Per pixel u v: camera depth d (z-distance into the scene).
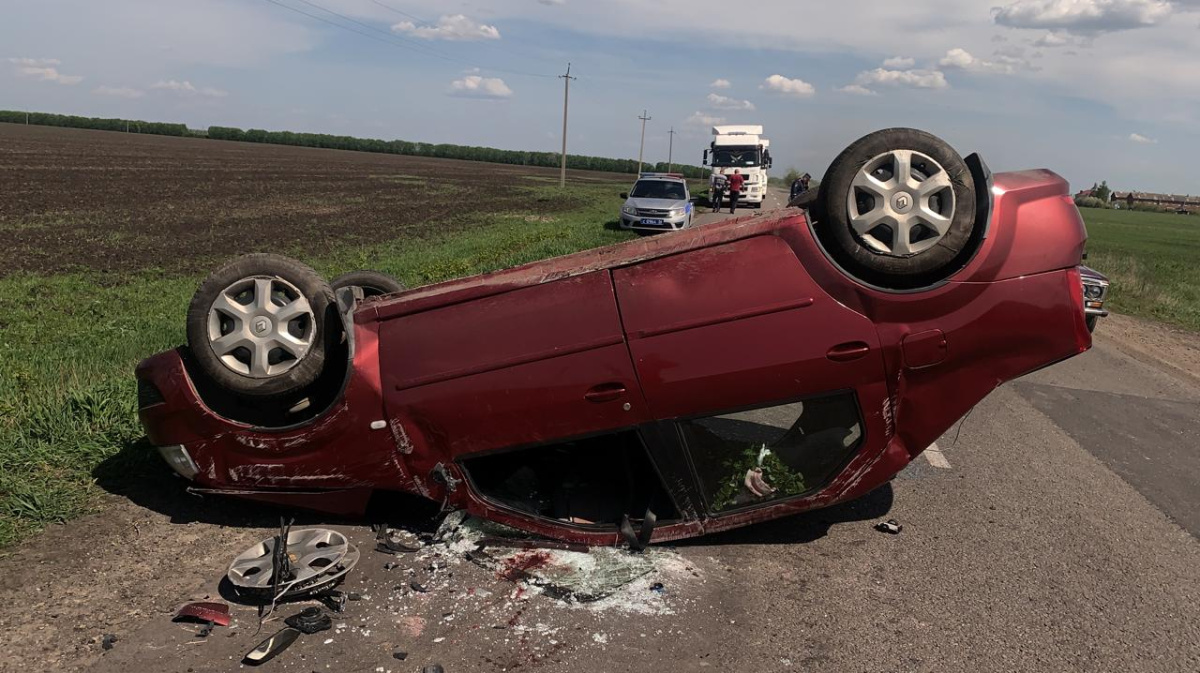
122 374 6.74
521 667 3.11
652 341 3.77
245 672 3.03
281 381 4.05
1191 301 17.53
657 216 22.59
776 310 3.77
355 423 3.99
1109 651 3.38
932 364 3.82
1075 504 5.04
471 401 3.89
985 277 3.74
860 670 3.18
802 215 3.87
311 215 30.02
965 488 5.24
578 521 4.13
